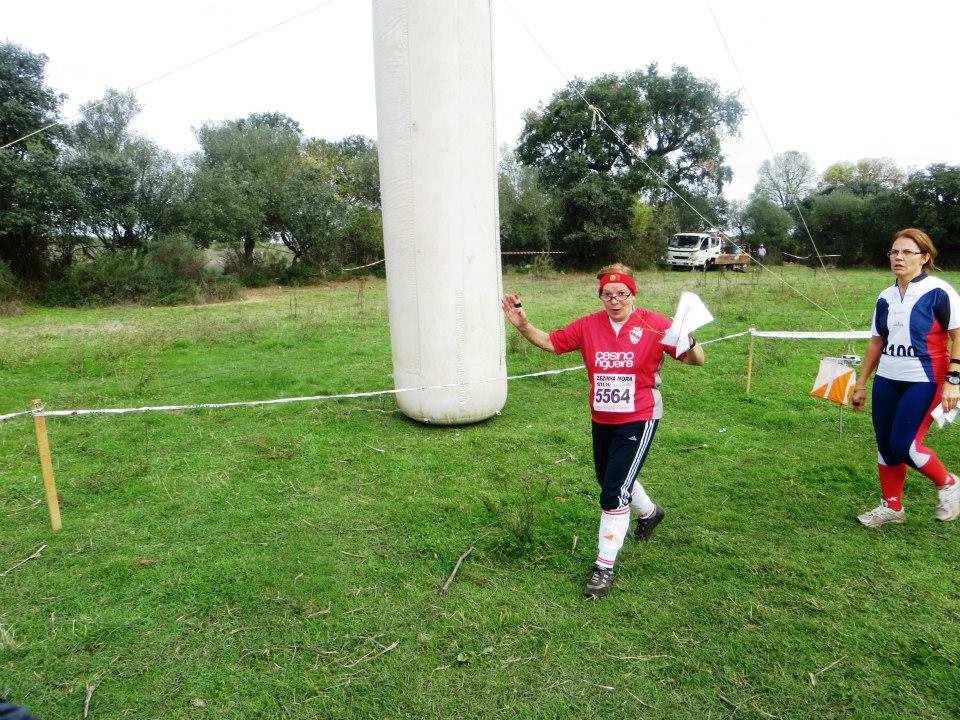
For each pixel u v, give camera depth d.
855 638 2.80
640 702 2.47
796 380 7.38
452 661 2.71
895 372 3.61
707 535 3.73
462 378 5.55
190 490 4.45
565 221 29.25
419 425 5.83
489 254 5.46
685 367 8.02
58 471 4.82
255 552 3.60
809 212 32.28
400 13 5.01
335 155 35.41
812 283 19.11
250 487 4.51
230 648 2.80
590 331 3.19
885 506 3.80
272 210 25.11
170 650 2.79
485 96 5.22
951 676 2.57
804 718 2.39
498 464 4.89
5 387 7.50
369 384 7.53
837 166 47.75
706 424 5.85
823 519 3.93
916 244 3.52
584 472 4.73
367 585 3.27
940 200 28.55
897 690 2.51
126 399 6.93
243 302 19.31
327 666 2.68
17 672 2.65
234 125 27.25
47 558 3.55
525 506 4.07
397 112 5.16
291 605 3.10
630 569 3.38
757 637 2.82
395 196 5.32
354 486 4.51
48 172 18.16
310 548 3.64
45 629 2.93
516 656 2.73
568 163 29.17
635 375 3.11
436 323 5.43
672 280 22.20
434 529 3.86
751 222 32.47
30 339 10.77
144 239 21.64
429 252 5.31
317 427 5.81
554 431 5.64
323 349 9.70
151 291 19.39
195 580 3.30
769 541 3.66
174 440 5.49
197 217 22.14
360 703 2.48
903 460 3.69
